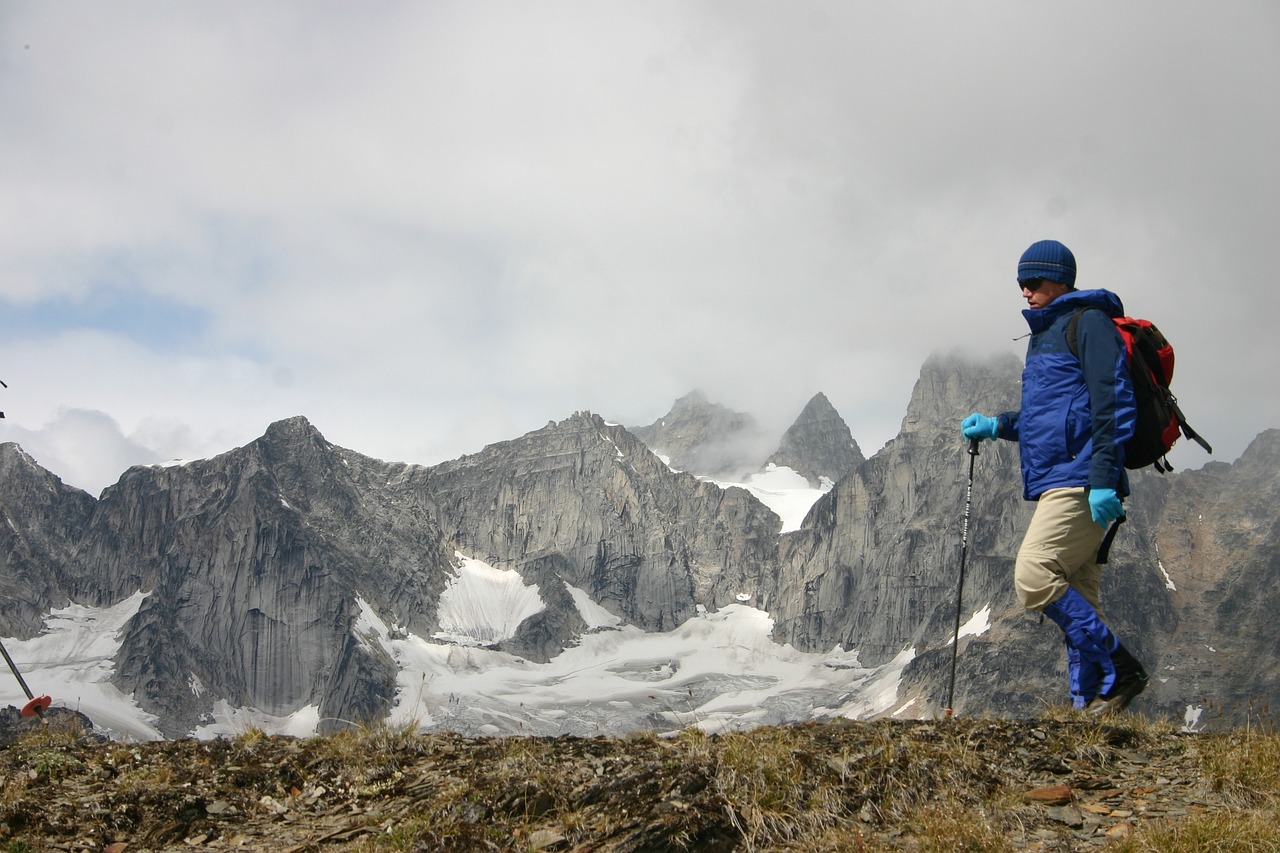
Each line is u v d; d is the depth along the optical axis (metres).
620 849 10.98
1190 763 12.80
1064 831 11.24
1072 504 13.72
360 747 15.11
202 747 15.74
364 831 12.48
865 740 13.49
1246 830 10.24
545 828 11.90
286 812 13.54
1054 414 13.85
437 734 15.91
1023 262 14.78
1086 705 14.35
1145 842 10.38
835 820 11.50
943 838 10.74
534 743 14.91
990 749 13.30
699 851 11.00
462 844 11.52
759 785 11.80
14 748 16.08
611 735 15.66
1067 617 13.97
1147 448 13.60
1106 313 13.97
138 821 13.03
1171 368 13.75
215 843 12.60
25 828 12.59
